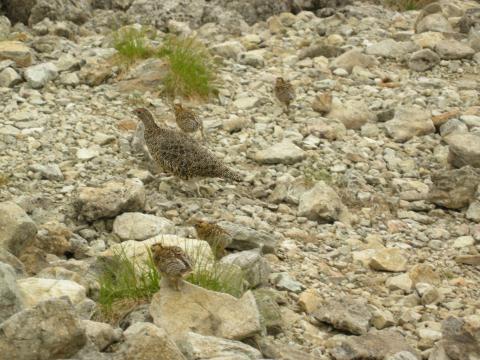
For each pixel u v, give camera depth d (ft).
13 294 22.94
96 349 21.91
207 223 30.45
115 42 51.34
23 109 42.45
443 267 32.35
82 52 50.49
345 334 27.30
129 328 23.24
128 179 34.78
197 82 46.34
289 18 61.52
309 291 28.96
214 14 59.82
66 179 35.96
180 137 35.53
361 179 38.40
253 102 45.91
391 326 27.89
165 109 44.37
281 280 29.66
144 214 32.22
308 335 26.84
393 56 53.88
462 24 59.72
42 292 24.62
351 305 27.96
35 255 28.71
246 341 24.72
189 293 25.23
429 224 35.96
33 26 56.13
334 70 51.52
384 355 25.20
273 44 56.24
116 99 45.01
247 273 28.73
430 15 60.13
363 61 52.19
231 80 48.98
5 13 58.08
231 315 24.79
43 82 45.44
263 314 26.66
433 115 45.68
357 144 42.27
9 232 28.07
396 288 30.35
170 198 35.55
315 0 65.10
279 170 39.09
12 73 45.44
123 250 28.17
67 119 41.88
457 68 52.47
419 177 39.81
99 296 26.71
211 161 35.35
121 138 40.37
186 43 51.37
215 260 28.50
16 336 20.99
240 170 38.70
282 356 24.41
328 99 45.27
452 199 36.76
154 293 26.02
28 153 38.01
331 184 38.11
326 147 41.57
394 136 43.47
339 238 33.81
